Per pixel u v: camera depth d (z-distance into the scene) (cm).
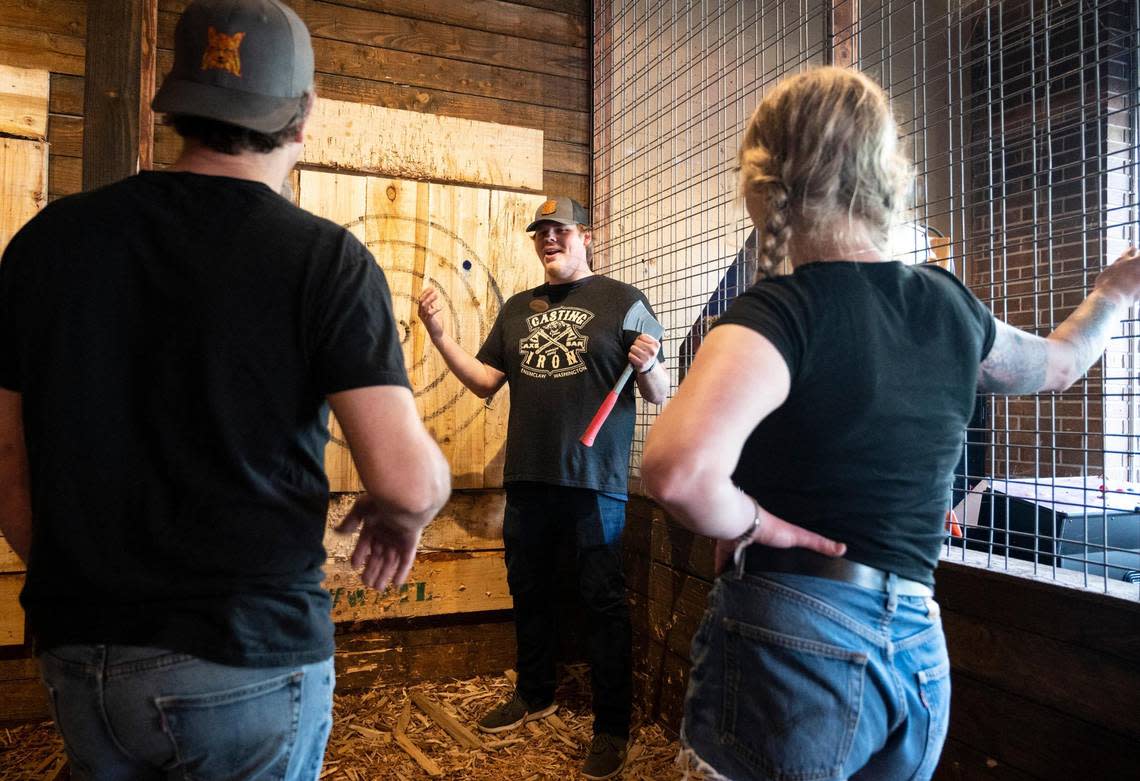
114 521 81
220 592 81
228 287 84
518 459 237
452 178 288
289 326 86
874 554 85
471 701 264
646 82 307
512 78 301
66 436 81
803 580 85
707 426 78
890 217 93
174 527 81
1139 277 117
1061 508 183
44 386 82
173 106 89
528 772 218
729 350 82
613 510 232
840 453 84
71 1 245
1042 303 292
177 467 82
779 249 88
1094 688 126
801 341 83
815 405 84
